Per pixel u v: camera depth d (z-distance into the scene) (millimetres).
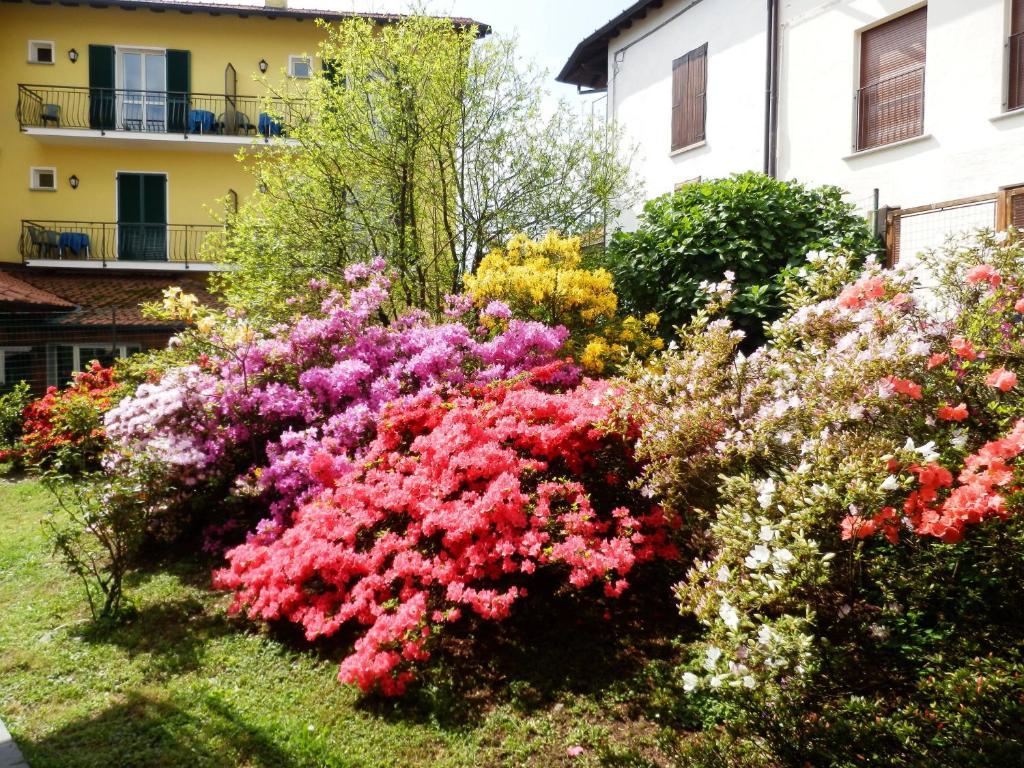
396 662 3477
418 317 7273
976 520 2645
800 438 3299
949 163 8539
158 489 5293
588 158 9672
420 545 4340
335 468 5035
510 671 3762
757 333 7625
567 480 4395
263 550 4590
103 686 3762
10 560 5805
